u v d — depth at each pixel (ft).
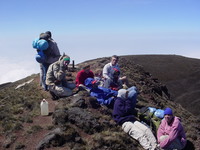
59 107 40.68
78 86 46.21
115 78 45.24
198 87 156.66
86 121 35.22
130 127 34.09
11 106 44.24
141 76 78.13
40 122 38.19
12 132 35.55
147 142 32.27
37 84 58.23
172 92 153.28
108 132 34.17
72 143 31.99
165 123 32.81
